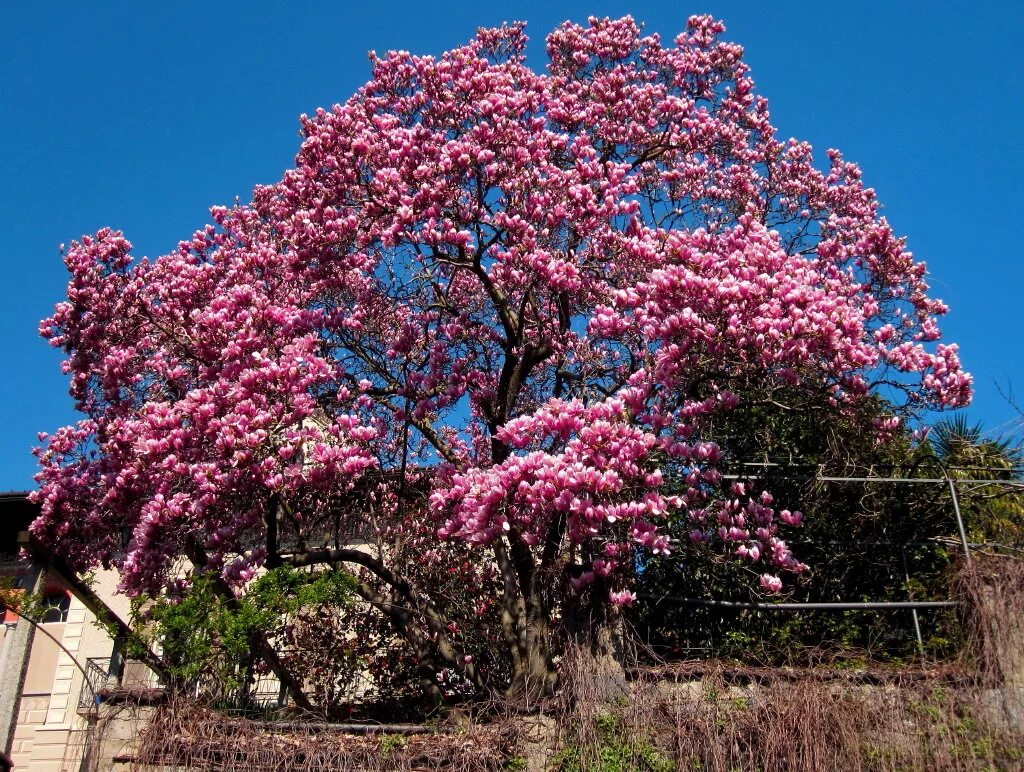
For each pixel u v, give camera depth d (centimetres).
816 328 923
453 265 1205
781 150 1466
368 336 1291
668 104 1339
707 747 864
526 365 1182
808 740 847
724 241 1077
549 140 1188
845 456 1099
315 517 1249
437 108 1250
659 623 1042
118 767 884
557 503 881
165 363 1280
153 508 1055
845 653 952
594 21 1438
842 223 1389
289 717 956
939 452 1165
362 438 1083
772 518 1018
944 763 832
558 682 972
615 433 909
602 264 1197
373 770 880
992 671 873
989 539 1050
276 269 1281
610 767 863
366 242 1177
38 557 1130
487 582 1348
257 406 1064
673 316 953
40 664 1631
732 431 1139
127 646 962
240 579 1091
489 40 1338
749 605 963
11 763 1048
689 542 1027
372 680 1423
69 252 1277
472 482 958
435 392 1209
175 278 1263
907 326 1165
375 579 1368
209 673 944
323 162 1203
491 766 893
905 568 1049
